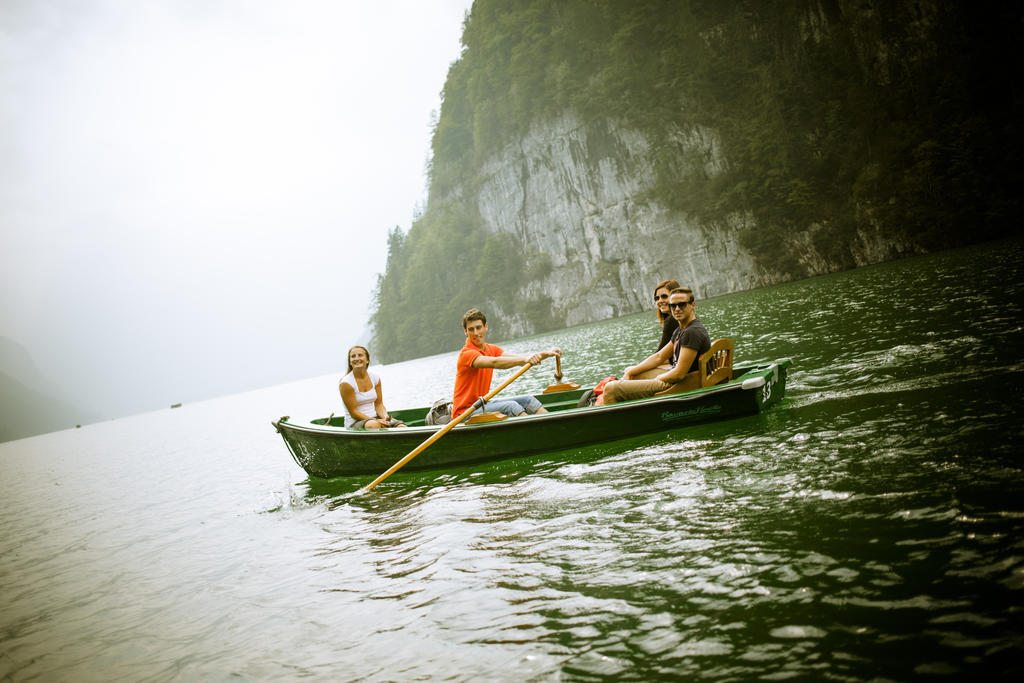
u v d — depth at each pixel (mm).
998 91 48656
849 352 7898
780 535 3049
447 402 7105
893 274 23922
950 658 1902
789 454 4328
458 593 3270
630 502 4133
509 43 83250
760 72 60438
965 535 2613
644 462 5094
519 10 85438
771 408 5945
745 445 4871
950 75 50156
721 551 3031
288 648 3072
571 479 5086
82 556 6281
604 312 72188
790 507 3369
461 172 97938
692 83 63531
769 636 2242
